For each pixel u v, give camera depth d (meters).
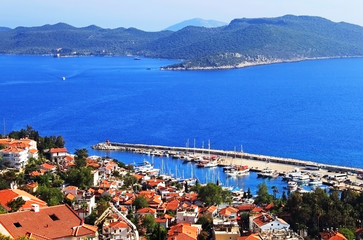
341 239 179.62
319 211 199.38
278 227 186.12
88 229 118.25
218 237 173.00
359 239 190.75
